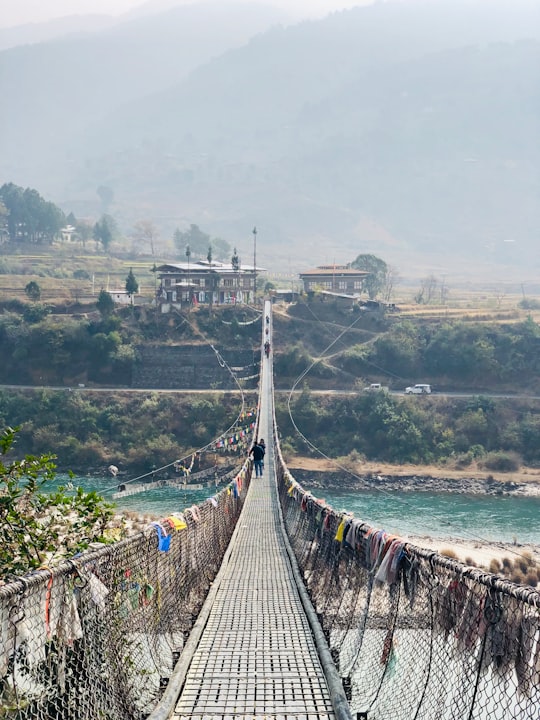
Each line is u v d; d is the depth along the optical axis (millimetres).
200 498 53031
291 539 21109
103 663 7070
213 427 78062
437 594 7125
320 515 14398
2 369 91125
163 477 71250
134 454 73812
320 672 9414
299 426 79750
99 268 170375
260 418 56562
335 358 92625
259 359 91438
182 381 90438
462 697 6293
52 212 199625
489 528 51625
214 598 13539
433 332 95875
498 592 5938
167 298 101375
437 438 77125
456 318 100750
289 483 24828
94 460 74062
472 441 76938
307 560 16359
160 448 74312
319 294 105062
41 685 5875
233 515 23406
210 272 103688
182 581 11570
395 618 8172
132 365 91000
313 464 72562
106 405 81375
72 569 6469
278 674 9344
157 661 9133
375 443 77562
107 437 77438
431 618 7215
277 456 38156
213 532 16547
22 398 80812
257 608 13000
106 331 94125
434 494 64688
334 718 8000
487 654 6043
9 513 9883
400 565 8273
